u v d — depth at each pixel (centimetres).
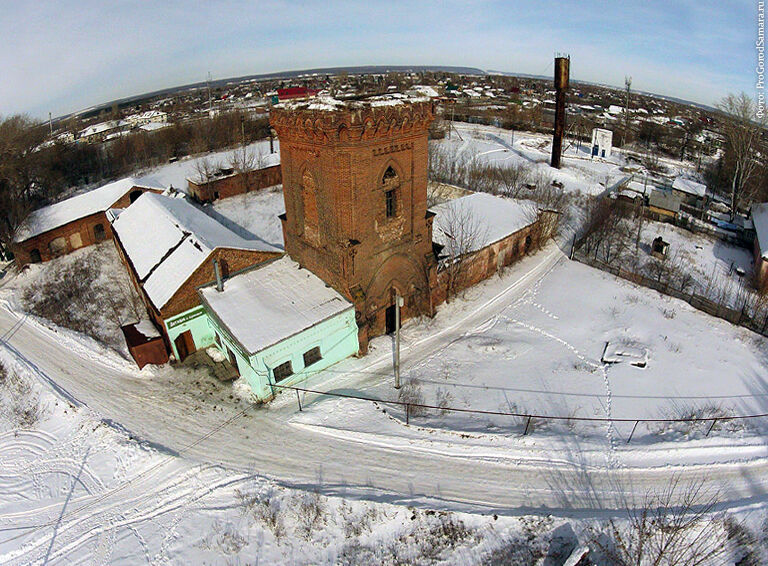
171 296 2678
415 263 2905
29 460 2253
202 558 1731
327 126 2195
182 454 2195
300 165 2572
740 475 1984
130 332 2852
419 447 2152
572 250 4031
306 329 2445
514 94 17038
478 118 10912
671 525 1739
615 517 1791
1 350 3106
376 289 2759
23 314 3528
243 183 5725
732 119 5659
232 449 2205
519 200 5112
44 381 2773
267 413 2406
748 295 3575
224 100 19262
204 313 2844
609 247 4103
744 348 2833
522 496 1911
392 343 2880
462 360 2736
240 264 2922
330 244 2591
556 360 2727
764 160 6347
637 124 11950
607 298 3381
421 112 2450
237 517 1878
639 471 2005
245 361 2422
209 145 8962
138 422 2411
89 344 3106
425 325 3075
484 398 2433
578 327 3052
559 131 6650
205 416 2417
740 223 5253
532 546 1709
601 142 7644
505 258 3831
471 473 2022
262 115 11788
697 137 10706
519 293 3512
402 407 2389
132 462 2177
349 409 2369
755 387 2505
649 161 7956
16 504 2023
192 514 1911
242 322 2481
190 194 5600
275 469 2084
